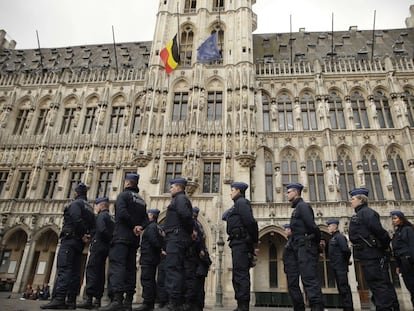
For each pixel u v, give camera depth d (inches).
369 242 313.1
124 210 333.4
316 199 1100.5
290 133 1197.7
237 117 1135.0
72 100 1375.5
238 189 366.0
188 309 358.3
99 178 1202.0
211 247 957.2
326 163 1116.5
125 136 1242.0
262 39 1588.3
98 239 393.7
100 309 303.3
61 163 1221.7
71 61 1574.8
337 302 935.7
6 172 1246.9
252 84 1201.4
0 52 1726.1
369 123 1200.2
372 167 1131.3
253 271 1002.1
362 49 1438.2
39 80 1421.0
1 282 1059.9
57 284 352.5
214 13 1396.4
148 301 365.7
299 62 1342.3
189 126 1128.8
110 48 1668.3
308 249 325.4
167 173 1096.2
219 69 1261.1
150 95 1196.5
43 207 1131.3
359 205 338.0
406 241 390.3
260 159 1170.0
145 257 378.3
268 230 1003.9
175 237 326.6
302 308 382.0
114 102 1342.3
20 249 1131.9
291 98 1285.7
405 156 1116.5
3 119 1323.8
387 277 307.7
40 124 1342.3
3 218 1107.9
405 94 1237.7
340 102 1254.9
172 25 1376.7
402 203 1008.2
